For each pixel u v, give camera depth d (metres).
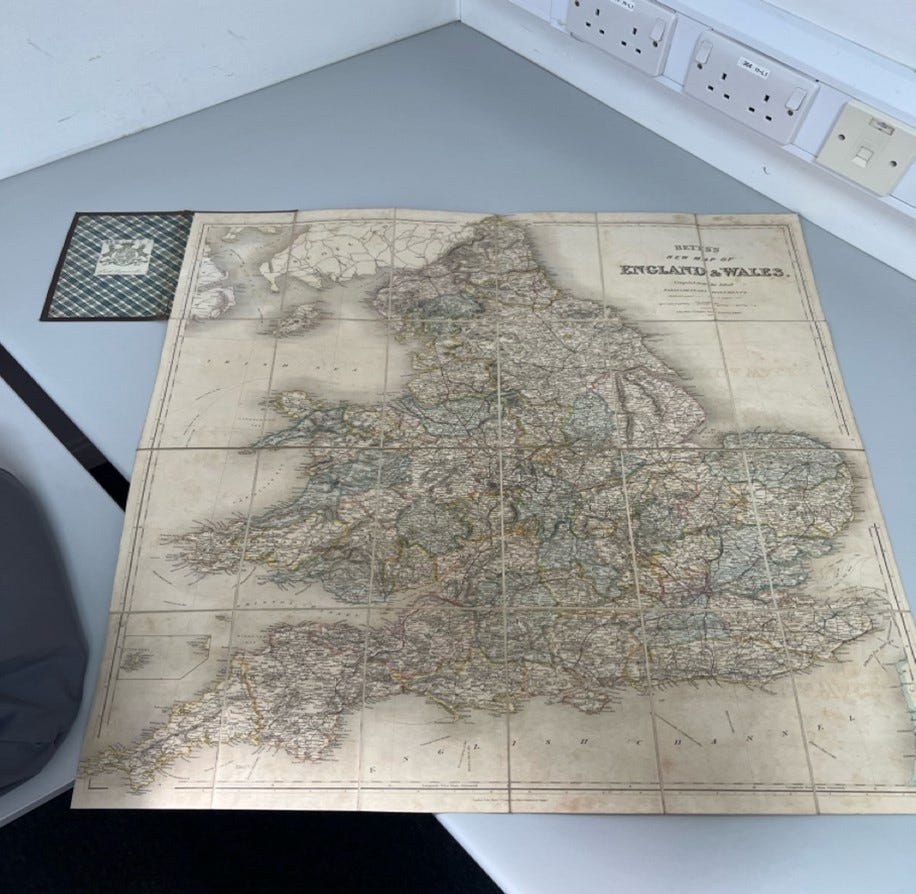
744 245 0.95
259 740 0.68
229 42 1.03
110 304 0.91
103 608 0.74
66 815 1.21
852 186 0.90
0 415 0.84
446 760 0.67
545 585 0.74
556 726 0.68
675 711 0.69
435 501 0.79
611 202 0.99
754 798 0.65
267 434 0.82
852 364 0.87
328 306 0.90
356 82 1.11
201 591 0.74
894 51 0.80
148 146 1.05
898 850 0.64
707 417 0.83
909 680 0.70
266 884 1.18
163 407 0.83
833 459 0.81
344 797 0.66
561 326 0.89
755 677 0.70
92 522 0.78
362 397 0.84
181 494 0.79
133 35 0.96
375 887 1.18
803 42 0.83
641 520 0.78
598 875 0.63
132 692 0.70
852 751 0.67
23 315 0.90
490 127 1.06
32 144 1.00
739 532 0.77
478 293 0.91
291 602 0.74
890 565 0.75
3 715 0.63
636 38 0.94
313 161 1.03
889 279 0.93
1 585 0.68
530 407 0.84
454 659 0.71
